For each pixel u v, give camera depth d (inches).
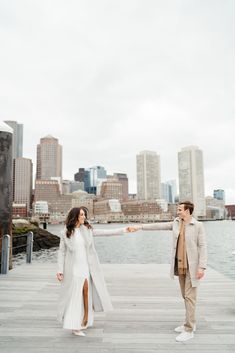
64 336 165.9
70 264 163.8
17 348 150.6
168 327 180.1
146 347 151.9
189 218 165.9
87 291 164.9
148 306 222.8
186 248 164.4
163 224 177.6
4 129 356.2
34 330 175.0
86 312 164.7
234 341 159.3
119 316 200.4
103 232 177.8
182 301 235.9
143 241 2443.4
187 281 165.8
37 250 1259.8
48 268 377.4
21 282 301.3
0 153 352.5
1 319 194.1
